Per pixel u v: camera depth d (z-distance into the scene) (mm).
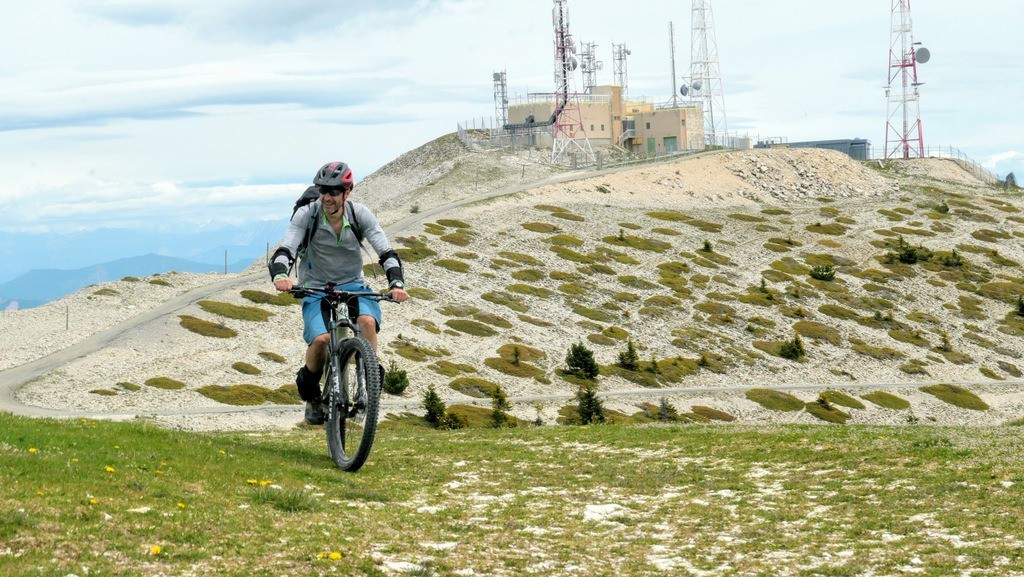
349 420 13312
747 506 12594
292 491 10820
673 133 199000
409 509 11555
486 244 130625
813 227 152375
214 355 82625
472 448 19734
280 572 7934
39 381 71188
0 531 7723
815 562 9508
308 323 12039
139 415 62281
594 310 110750
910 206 168500
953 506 11836
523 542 10039
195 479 11406
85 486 9891
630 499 13227
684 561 9578
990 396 95438
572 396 83562
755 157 188375
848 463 15539
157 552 7961
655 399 84875
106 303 100375
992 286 129625
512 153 198000
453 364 87812
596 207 155000
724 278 126125
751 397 88062
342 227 11758
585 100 199500
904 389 94938
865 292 125188
